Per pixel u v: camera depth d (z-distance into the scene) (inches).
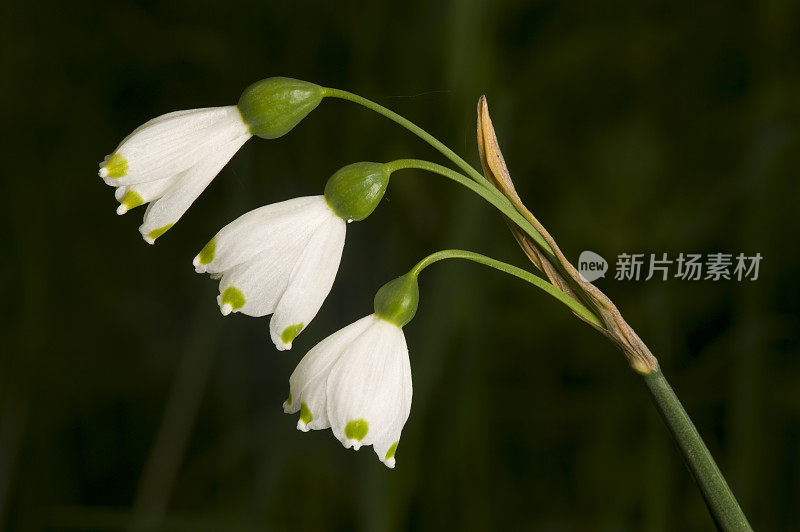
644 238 19.1
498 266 13.2
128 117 21.8
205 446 19.4
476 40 17.3
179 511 18.7
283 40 20.0
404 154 17.8
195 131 13.2
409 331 17.1
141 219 21.9
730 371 17.7
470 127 17.3
